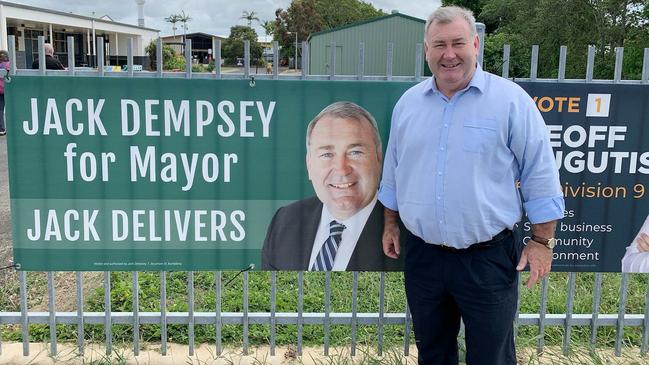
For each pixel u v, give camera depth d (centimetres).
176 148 325
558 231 338
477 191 253
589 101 324
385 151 329
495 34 3344
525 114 252
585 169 330
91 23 4425
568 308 352
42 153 322
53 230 331
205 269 339
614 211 335
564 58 321
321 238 338
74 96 317
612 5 2406
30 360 345
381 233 338
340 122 325
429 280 277
